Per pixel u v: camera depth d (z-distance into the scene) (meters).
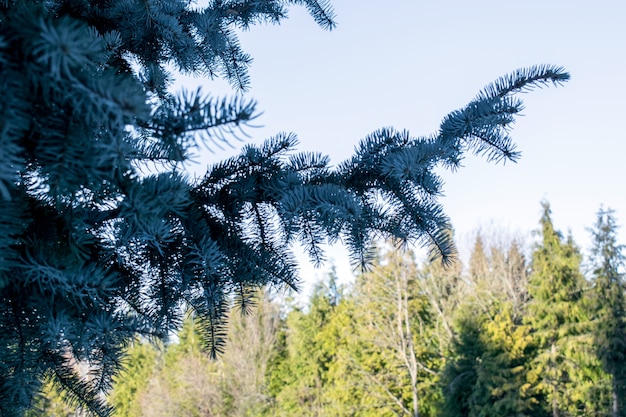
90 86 0.95
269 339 21.66
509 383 15.30
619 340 15.26
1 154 0.92
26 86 0.96
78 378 1.71
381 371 20.05
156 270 1.63
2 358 1.38
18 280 1.31
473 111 1.65
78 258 1.27
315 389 22.45
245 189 1.61
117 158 1.08
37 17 0.92
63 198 1.23
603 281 16.02
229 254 1.67
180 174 1.30
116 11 1.92
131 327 1.42
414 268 20.67
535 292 16.84
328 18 2.46
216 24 2.27
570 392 15.88
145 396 20.14
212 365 19.95
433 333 21.80
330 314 23.80
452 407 16.31
